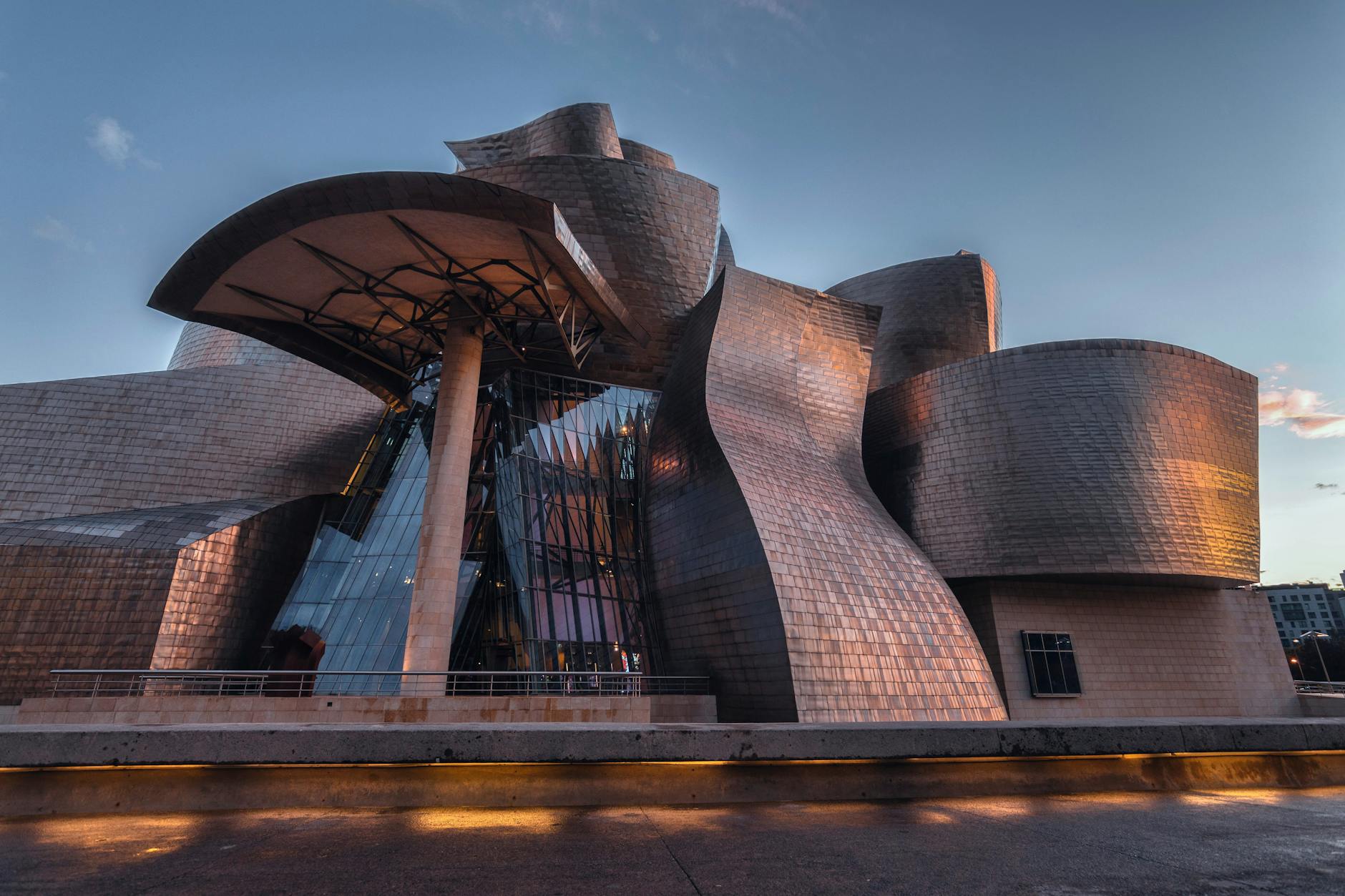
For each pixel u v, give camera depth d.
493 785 5.31
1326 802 5.47
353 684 23.33
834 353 33.66
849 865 3.79
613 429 32.03
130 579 23.83
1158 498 31.47
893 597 25.70
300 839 4.24
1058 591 33.78
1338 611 131.12
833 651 22.97
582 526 28.62
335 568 27.61
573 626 25.83
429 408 30.77
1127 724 6.23
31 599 23.02
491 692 21.55
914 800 5.54
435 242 20.50
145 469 28.28
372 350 27.67
